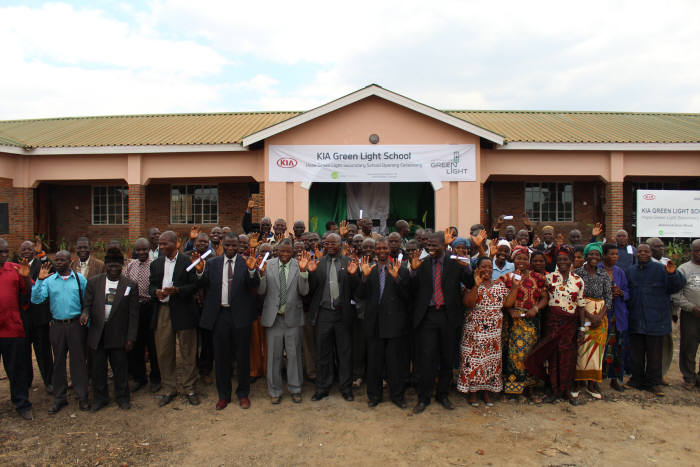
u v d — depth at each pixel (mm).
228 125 16844
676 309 6879
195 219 17406
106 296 5957
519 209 16734
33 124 18547
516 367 6082
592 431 5312
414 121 13203
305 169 13234
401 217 15148
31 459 4809
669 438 5160
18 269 6000
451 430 5352
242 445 5070
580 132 15047
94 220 17719
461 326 6195
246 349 6051
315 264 6168
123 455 4883
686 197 12828
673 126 16438
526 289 6016
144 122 18000
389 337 5895
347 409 5973
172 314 6102
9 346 5652
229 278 6117
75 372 5957
